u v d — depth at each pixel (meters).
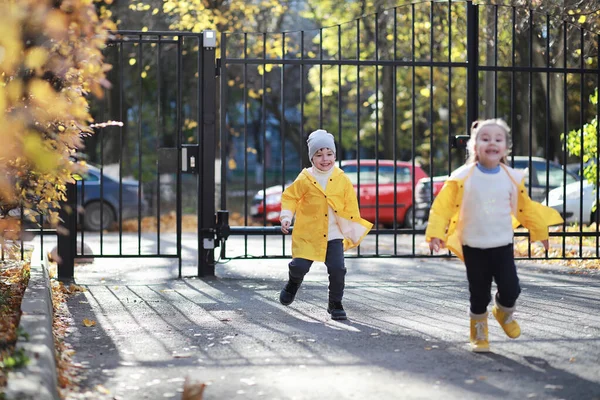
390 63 11.99
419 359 6.84
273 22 34.28
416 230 12.14
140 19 29.34
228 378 6.31
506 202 7.14
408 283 11.77
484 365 6.60
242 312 9.24
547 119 12.43
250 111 45.34
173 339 7.76
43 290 8.43
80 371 6.50
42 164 5.71
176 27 26.92
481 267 7.13
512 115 12.19
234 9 26.91
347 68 33.56
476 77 12.23
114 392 5.91
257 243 20.19
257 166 54.69
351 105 41.22
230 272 13.09
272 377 6.32
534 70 12.37
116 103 30.27
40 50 6.18
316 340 7.67
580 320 8.55
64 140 7.51
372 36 31.25
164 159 11.96
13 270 10.66
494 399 5.61
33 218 8.51
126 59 30.12
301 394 5.81
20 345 5.96
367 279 12.37
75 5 6.55
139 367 6.67
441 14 26.19
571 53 19.44
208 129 12.03
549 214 7.20
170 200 36.94
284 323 8.57
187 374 6.44
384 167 24.48
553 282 11.49
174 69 33.84
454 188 7.13
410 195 24.34
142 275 12.70
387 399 5.64
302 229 9.04
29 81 6.33
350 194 9.07
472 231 7.11
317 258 8.90
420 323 8.52
